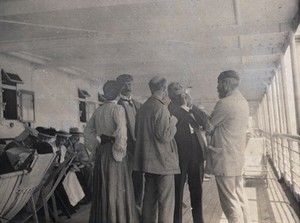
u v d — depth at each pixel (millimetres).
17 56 4223
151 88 3059
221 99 3250
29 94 4246
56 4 3789
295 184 3740
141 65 3805
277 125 4258
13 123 4359
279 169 4105
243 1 3518
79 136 4137
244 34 3650
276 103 4133
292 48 3818
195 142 3168
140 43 3814
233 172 3195
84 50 4020
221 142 3189
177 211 3109
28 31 4098
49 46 4074
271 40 3684
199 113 3217
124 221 3092
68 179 3898
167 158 2936
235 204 3182
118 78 3227
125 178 3109
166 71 3699
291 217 3145
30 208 3557
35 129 3947
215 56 3682
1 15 3912
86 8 3824
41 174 3393
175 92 3184
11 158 3309
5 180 2873
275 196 3561
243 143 3225
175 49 3723
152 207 3006
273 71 3848
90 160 3338
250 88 3895
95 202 3131
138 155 3025
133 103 3324
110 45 3938
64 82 4219
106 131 3072
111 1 3693
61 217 3930
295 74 4039
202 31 3695
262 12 3586
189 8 3643
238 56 3695
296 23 3521
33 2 3826
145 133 2988
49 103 4301
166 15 3709
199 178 3193
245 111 3217
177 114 3172
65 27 4023
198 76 3672
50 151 3627
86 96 4145
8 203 3107
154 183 2984
